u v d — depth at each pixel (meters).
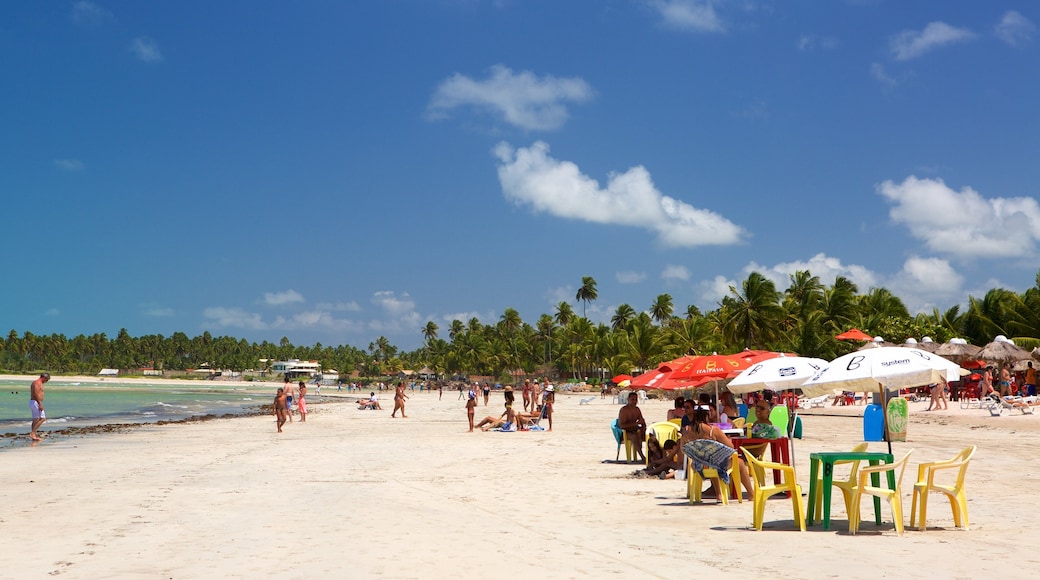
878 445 20.64
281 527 9.53
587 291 159.50
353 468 17.05
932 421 29.27
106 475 15.89
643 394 69.00
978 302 58.56
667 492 12.84
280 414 30.08
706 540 8.54
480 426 29.92
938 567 6.95
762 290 65.81
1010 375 42.69
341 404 70.06
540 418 29.72
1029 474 14.06
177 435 29.05
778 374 14.03
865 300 74.31
